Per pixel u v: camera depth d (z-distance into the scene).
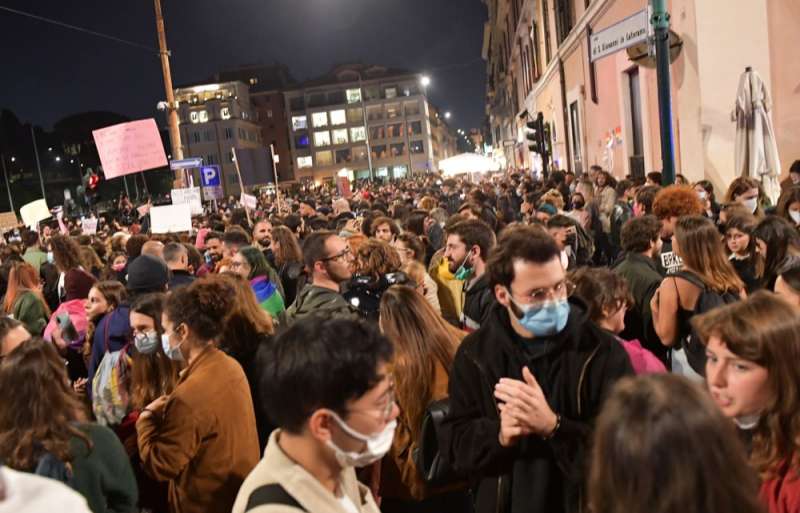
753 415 2.22
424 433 3.05
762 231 4.36
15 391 2.69
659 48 7.55
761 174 9.66
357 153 106.56
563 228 6.34
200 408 3.14
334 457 1.94
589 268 3.65
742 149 9.92
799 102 10.38
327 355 1.86
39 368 2.75
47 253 11.60
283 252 7.55
